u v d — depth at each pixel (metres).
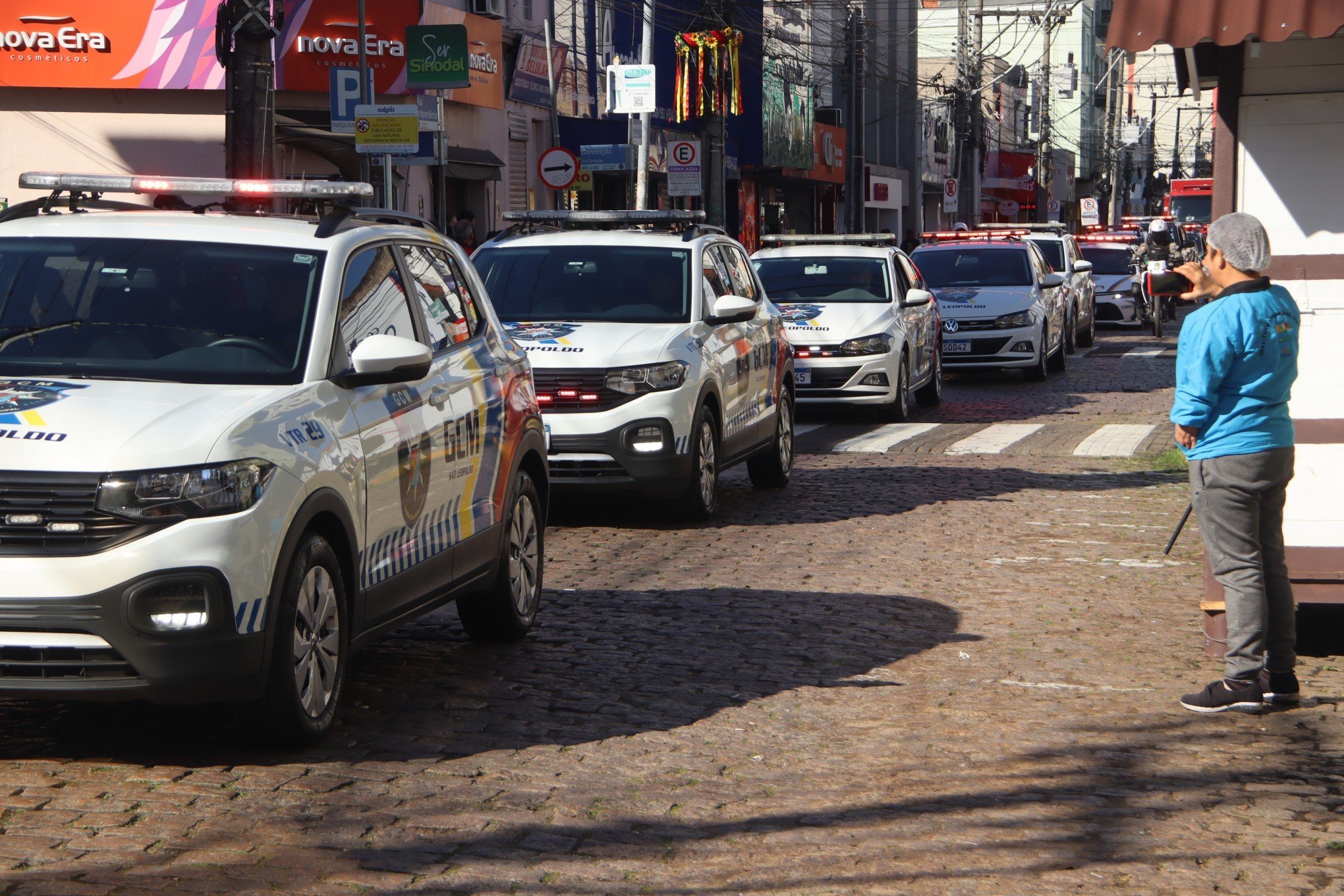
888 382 17.80
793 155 45.97
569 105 34.84
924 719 6.37
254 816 5.08
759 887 4.55
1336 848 4.90
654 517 11.77
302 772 5.54
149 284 6.16
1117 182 88.62
